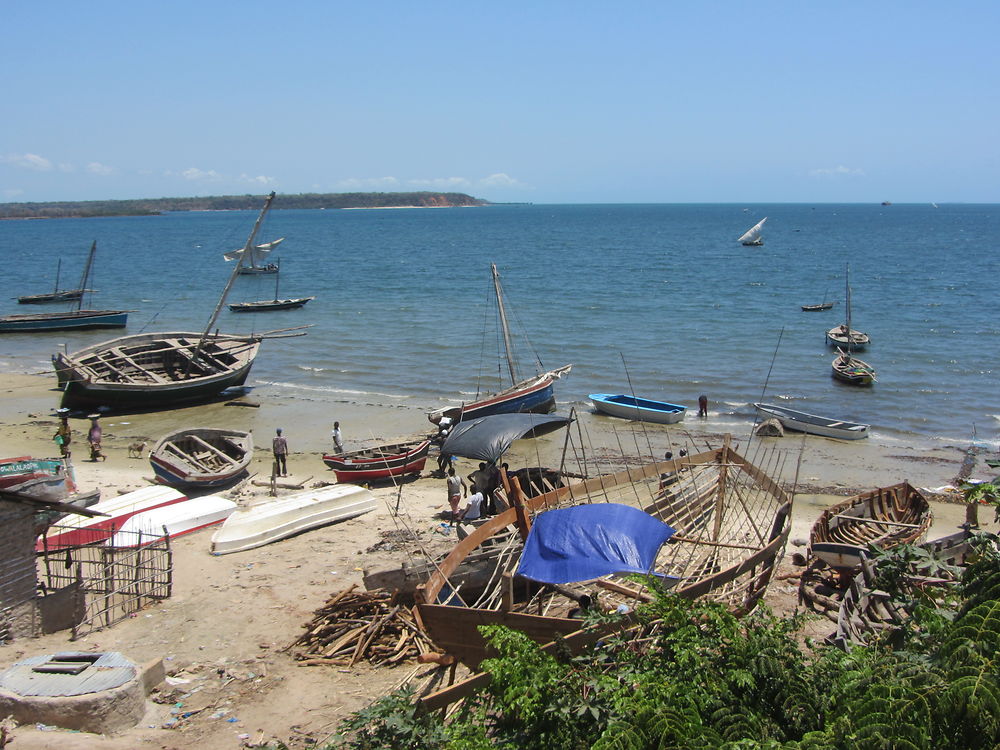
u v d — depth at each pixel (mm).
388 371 43594
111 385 34469
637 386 39500
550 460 28891
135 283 88688
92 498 15102
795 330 52625
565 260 109500
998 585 9141
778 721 8188
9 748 10445
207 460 26375
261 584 17438
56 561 15922
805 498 24562
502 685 8438
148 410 36281
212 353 39875
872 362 43250
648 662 8797
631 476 18250
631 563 11961
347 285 82375
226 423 34188
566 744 7836
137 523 20250
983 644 8039
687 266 98875
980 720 7176
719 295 70562
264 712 12336
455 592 13742
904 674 8258
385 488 25625
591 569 11930
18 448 30172
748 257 112312
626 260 108812
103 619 15516
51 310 70000
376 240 164250
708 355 45812
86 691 11453
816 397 36844
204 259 119438
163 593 16922
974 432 30656
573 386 40000
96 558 18172
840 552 16125
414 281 84875
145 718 12055
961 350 45719
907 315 57812
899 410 34688
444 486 25953
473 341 50812
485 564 14867
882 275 85312
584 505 13266
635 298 68875
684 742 7418
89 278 92125
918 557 13188
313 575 17906
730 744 7344
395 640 14594
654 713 7652
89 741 10914
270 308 65000
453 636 11797
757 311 60906
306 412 35812
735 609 12977
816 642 13000
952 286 74375
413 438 30156
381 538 20203
